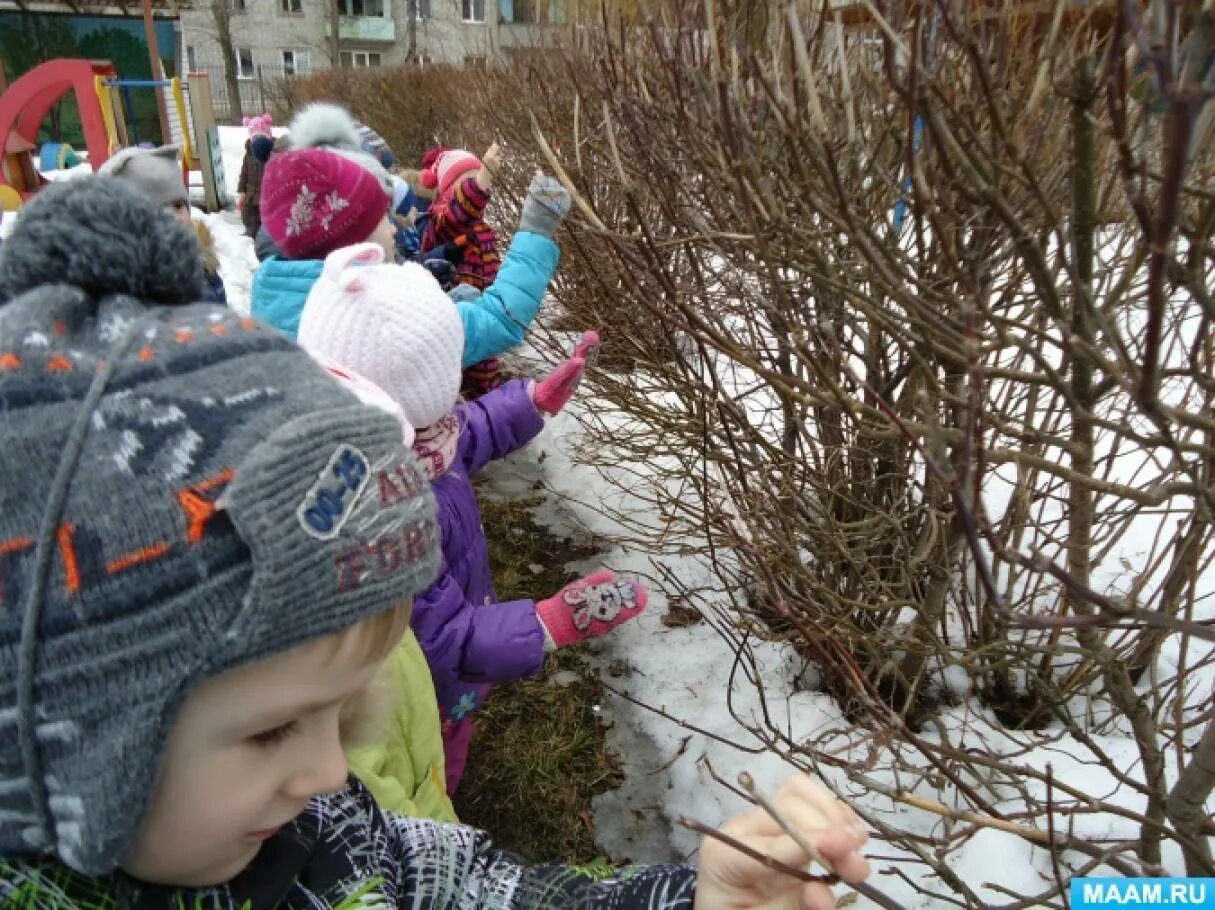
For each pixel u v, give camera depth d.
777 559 1.92
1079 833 1.73
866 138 1.82
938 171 1.39
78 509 0.57
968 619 1.92
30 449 0.58
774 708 2.28
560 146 3.30
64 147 9.11
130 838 0.61
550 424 4.11
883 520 2.05
